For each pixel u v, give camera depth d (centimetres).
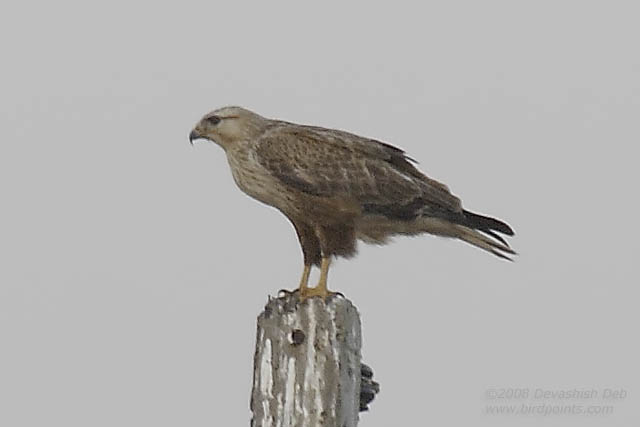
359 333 1048
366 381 1121
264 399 1016
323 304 1022
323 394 1002
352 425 1023
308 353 1010
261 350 1027
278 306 1038
